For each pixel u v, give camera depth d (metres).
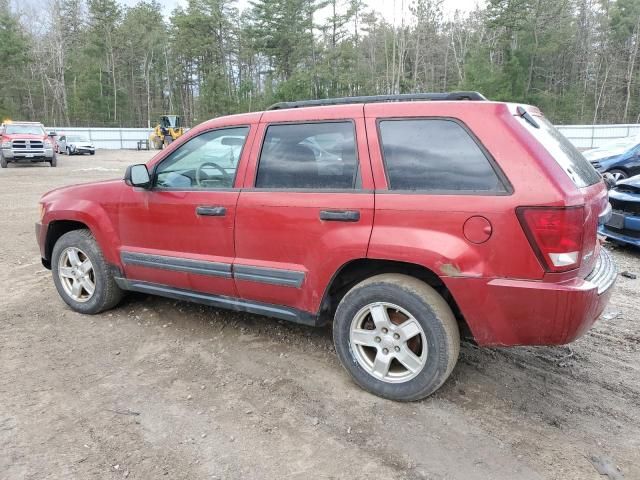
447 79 67.69
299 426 2.89
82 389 3.27
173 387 3.30
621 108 63.31
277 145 3.44
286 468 2.54
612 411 3.07
